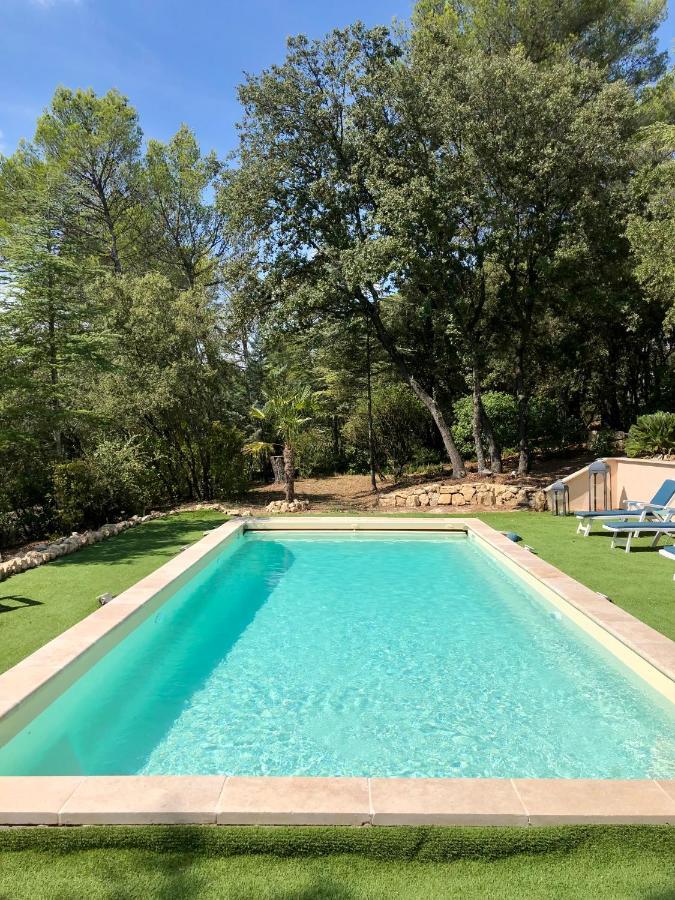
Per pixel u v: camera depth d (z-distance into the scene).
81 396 15.16
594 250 15.08
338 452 24.50
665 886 2.50
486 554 9.92
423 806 2.83
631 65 19.39
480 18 17.83
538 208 14.59
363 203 16.33
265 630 6.62
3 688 4.25
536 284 15.65
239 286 17.42
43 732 4.32
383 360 19.97
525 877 2.56
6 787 3.04
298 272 17.06
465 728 4.44
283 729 4.49
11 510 12.36
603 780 3.07
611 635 5.36
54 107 19.95
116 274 17.42
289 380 24.97
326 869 2.62
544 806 2.84
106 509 12.87
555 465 18.08
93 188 20.47
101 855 2.71
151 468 15.52
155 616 6.64
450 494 14.52
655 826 2.76
